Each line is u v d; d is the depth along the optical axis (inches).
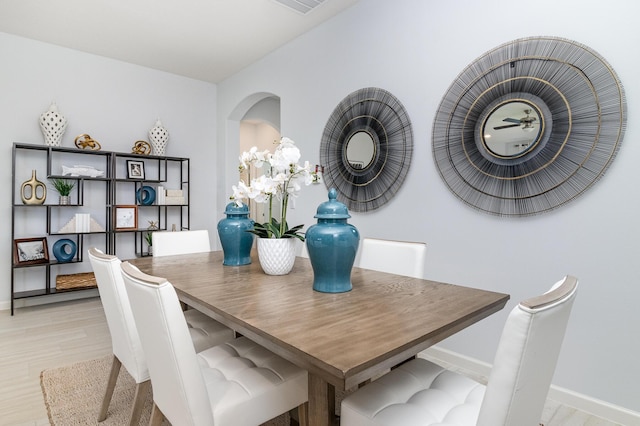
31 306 142.4
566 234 74.5
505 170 82.7
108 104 160.2
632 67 66.1
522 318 29.8
